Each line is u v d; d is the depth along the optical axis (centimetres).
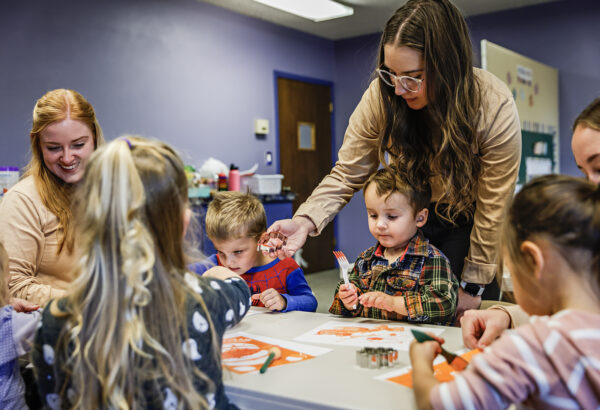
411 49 122
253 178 428
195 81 441
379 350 90
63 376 76
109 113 380
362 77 577
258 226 156
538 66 455
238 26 478
